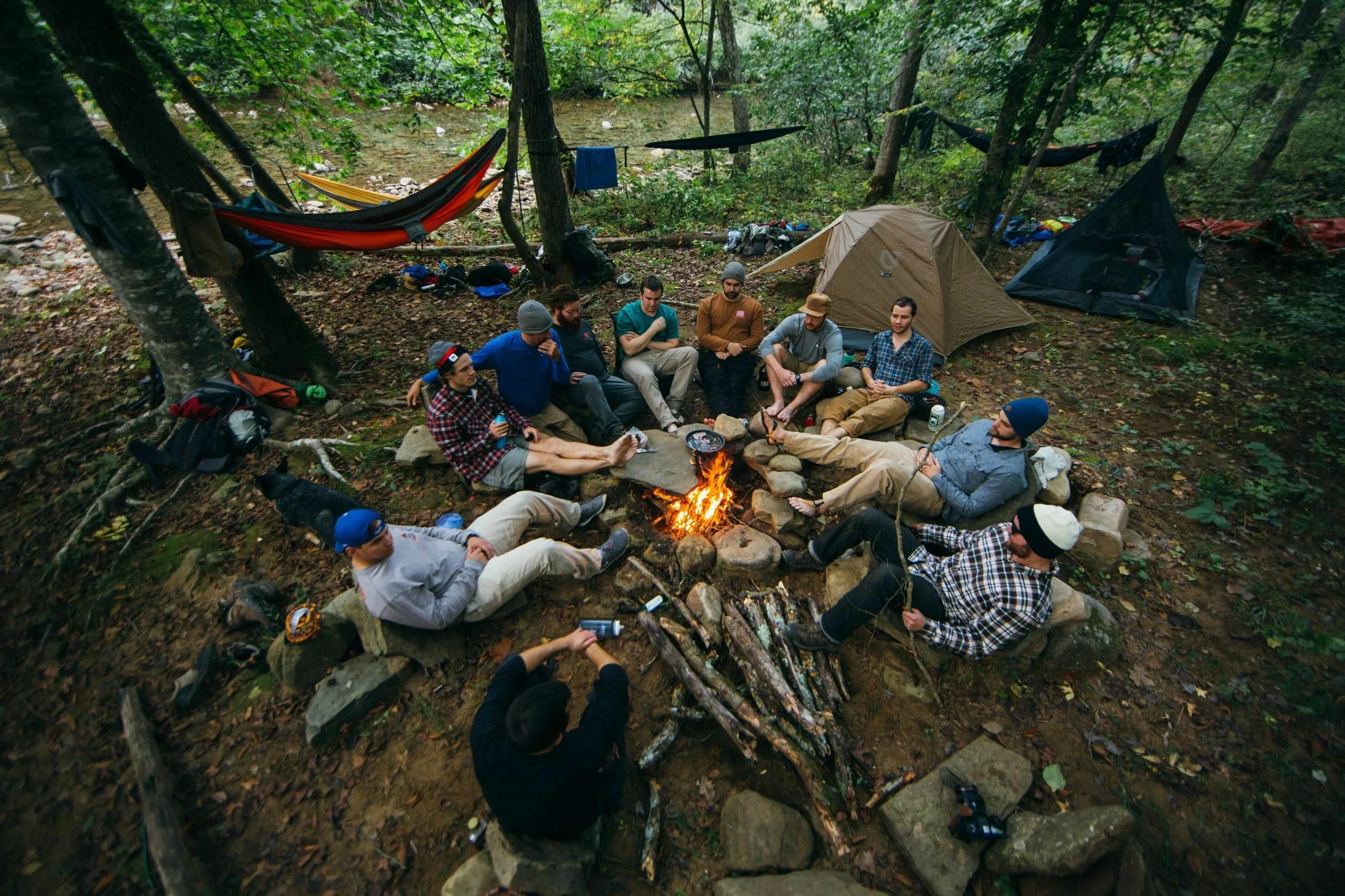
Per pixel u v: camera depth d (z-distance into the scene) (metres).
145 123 4.63
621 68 12.91
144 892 2.35
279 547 3.79
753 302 4.80
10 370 5.78
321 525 3.49
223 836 2.50
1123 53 7.51
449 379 3.71
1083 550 3.66
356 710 2.88
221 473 4.39
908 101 10.12
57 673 3.13
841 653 3.23
